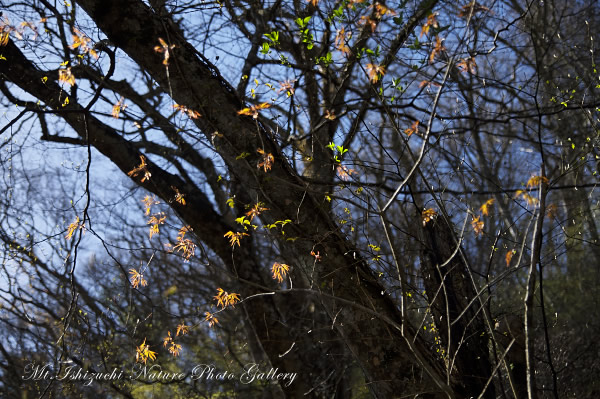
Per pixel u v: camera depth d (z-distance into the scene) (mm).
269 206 4633
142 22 4695
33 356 10836
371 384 4723
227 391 10492
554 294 12391
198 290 11547
